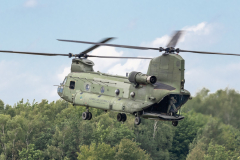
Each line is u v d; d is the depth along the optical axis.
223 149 163.62
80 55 61.16
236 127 172.62
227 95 119.00
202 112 115.38
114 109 50.19
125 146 165.38
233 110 118.31
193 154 173.38
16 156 174.12
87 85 56.69
